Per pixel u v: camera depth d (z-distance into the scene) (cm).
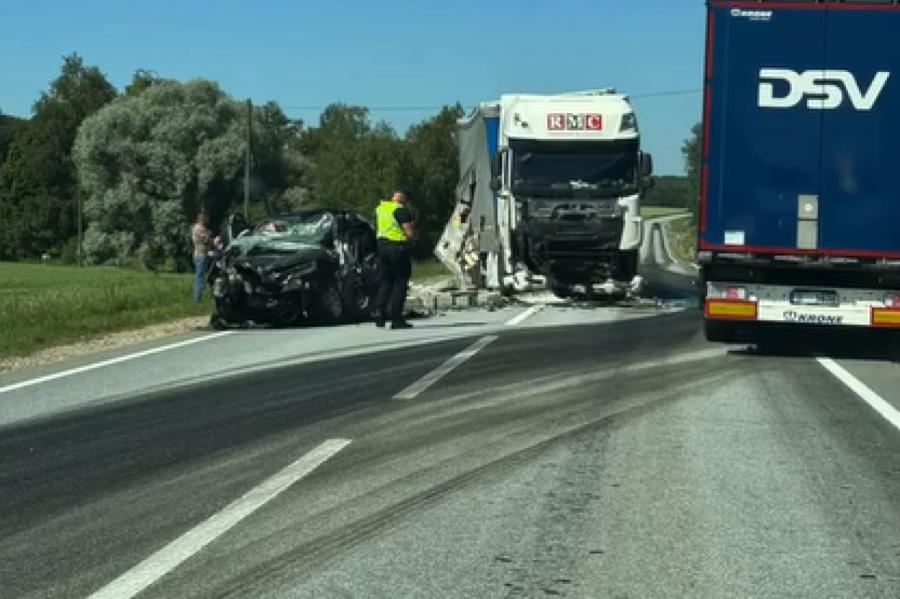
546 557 605
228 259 1894
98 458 852
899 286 1358
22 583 564
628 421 986
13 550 620
